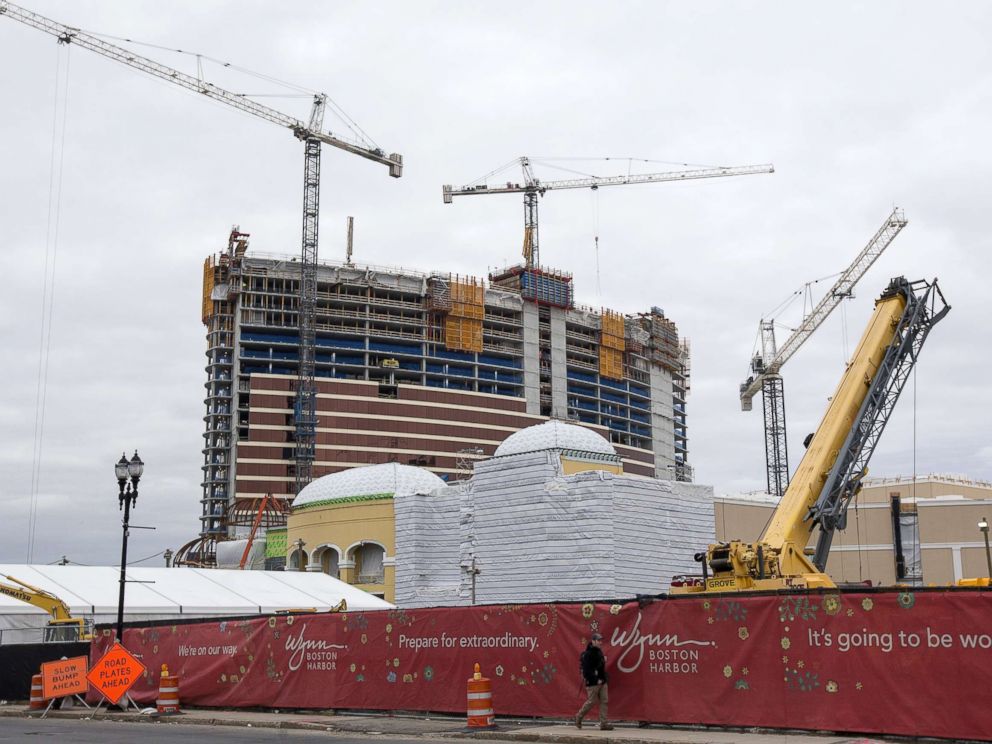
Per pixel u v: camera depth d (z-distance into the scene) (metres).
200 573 69.94
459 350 195.12
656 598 24.88
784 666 22.72
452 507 73.75
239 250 186.12
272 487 171.38
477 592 68.00
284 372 182.38
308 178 185.75
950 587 20.86
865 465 46.19
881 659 21.45
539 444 73.44
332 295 185.38
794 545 42.09
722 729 23.31
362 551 86.00
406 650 29.22
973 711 20.17
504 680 27.03
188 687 34.38
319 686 30.97
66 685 35.19
